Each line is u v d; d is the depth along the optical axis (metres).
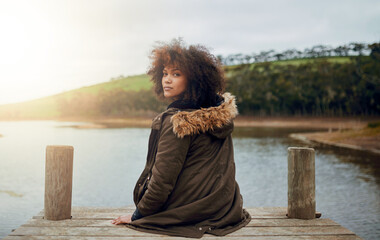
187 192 2.34
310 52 125.94
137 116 115.88
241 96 90.62
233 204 2.49
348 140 31.72
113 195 9.88
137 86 130.75
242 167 16.42
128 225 2.57
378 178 12.49
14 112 125.75
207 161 2.37
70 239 2.37
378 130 36.12
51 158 2.85
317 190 10.24
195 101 2.37
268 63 100.06
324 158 19.34
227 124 2.34
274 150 25.44
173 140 2.24
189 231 2.32
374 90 72.12
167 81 2.42
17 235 2.46
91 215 3.02
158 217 2.39
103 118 116.75
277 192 10.27
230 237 2.38
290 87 89.00
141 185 2.46
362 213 7.22
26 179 12.95
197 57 2.37
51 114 124.75
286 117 87.69
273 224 2.79
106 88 133.00
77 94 127.38
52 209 2.84
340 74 83.06
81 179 13.07
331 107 84.56
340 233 2.60
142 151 26.12
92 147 29.83
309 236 2.52
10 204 8.47
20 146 30.80
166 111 2.35
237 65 111.88
